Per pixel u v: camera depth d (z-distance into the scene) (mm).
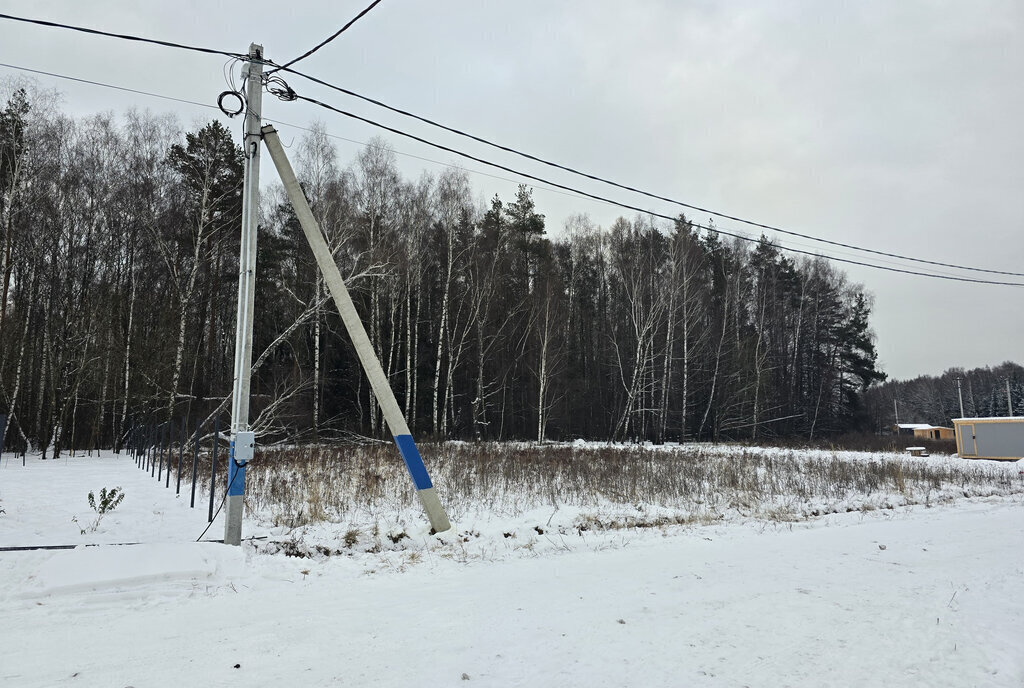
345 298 9180
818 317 53281
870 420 55531
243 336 8086
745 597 5824
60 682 3705
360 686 3662
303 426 30156
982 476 19781
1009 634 4613
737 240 49719
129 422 29500
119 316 27828
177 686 3656
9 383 25281
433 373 36781
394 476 14672
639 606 5516
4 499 10680
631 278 40781
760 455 24812
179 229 29500
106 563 6160
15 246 26234
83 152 29281
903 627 4812
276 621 5059
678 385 43469
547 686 3658
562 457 18578
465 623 5000
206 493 12125
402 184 34312
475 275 35312
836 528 10539
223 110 8516
